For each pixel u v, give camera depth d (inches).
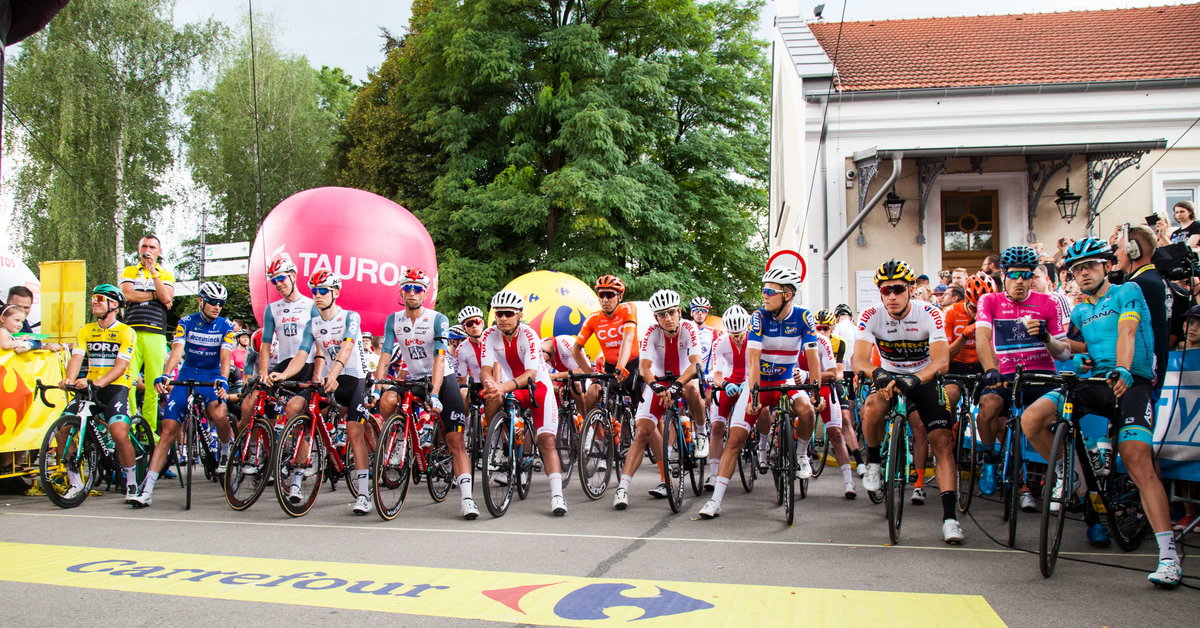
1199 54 506.0
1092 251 165.2
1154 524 143.1
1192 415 181.5
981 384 225.5
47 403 265.0
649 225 781.3
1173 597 134.3
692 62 894.4
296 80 1138.7
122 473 284.4
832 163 492.4
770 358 233.0
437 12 835.4
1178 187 476.4
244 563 162.2
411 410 237.8
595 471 266.8
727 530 202.4
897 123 487.5
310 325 239.8
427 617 122.9
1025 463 222.2
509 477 234.8
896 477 184.7
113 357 268.1
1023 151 434.9
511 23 834.2
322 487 303.6
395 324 239.0
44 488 243.3
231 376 357.7
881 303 197.5
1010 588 140.7
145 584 143.9
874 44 581.9
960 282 317.4
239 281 943.7
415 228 438.6
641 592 137.9
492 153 826.8
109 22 919.7
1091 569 155.4
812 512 231.3
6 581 146.2
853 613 124.6
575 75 799.7
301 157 1144.2
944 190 491.2
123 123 910.4
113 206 908.6
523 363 240.1
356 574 152.0
